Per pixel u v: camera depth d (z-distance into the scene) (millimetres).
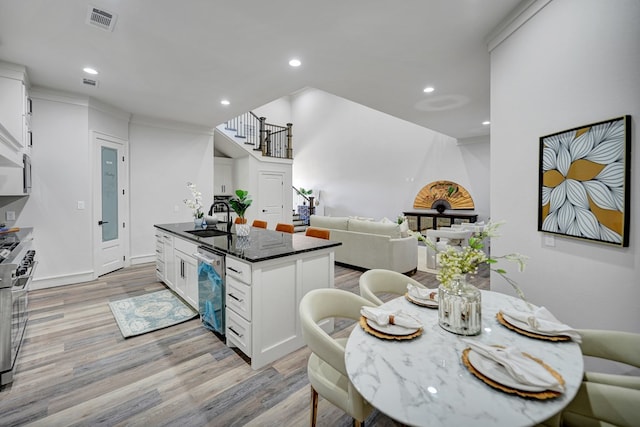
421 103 4371
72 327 2730
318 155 10141
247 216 7336
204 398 1812
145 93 3939
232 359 2236
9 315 1915
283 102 10797
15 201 3566
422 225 7512
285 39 2615
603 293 1515
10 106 3037
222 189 7871
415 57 2947
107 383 1944
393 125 8227
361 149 8969
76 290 3715
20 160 3014
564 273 1761
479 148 6723
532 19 2004
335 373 1392
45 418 1637
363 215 8992
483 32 2494
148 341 2496
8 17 2277
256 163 7484
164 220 5320
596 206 1511
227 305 2389
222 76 3391
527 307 1514
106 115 4383
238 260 2203
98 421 1619
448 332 1244
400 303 1582
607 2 1482
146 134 5094
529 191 2039
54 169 3801
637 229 1346
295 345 2377
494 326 1303
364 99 4188
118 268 4672
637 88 1354
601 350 1265
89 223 4090
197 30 2475
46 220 3764
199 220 3631
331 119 9727
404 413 785
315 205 10172
